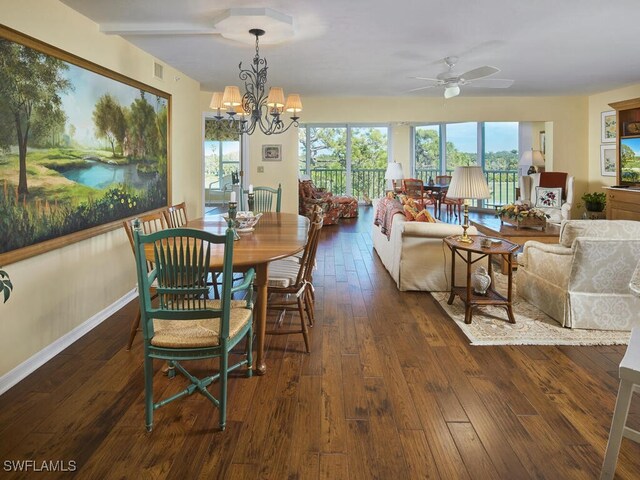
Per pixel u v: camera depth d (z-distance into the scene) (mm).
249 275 2373
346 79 5805
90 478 1764
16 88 2535
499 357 2883
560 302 3408
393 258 4734
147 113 4332
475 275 3682
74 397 2385
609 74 5613
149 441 2004
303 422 2154
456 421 2164
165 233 1952
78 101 3158
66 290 3072
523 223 5246
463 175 3789
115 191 3703
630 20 3506
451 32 3779
